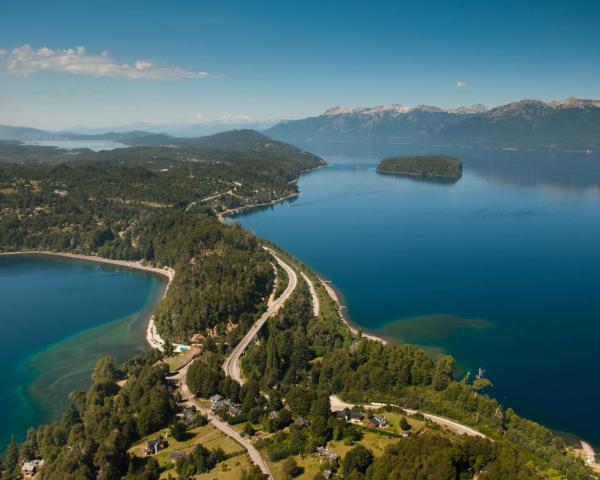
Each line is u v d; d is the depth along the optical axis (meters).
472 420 177.38
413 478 132.25
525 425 173.75
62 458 155.25
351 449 154.50
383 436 165.00
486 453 145.88
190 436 171.12
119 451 158.25
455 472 135.88
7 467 165.88
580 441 179.75
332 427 165.88
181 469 151.25
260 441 164.00
